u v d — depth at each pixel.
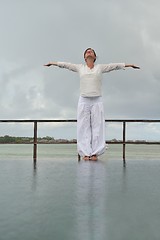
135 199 2.07
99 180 3.11
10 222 1.48
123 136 6.92
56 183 2.88
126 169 4.42
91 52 6.38
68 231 1.34
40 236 1.27
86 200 2.03
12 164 5.45
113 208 1.80
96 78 6.32
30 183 2.85
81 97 6.41
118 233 1.32
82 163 5.70
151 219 1.55
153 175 3.59
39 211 1.71
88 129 6.45
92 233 1.31
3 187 2.61
